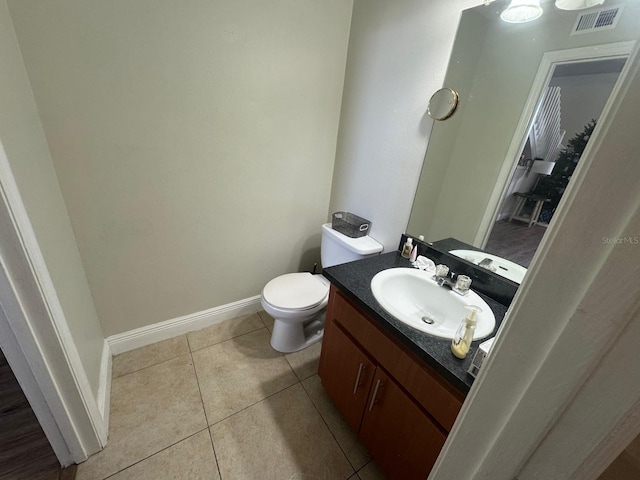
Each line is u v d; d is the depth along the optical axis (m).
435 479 0.51
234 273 1.89
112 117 1.20
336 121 1.84
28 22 0.96
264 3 1.35
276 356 1.73
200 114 1.39
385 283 1.18
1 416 1.27
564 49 0.86
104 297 1.48
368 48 1.52
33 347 0.84
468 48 1.09
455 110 1.18
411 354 0.88
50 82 1.05
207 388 1.49
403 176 1.47
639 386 0.25
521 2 0.92
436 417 0.81
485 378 0.39
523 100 0.97
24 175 0.85
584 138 0.84
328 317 1.29
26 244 0.75
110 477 1.09
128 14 1.10
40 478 1.06
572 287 0.28
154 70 1.22
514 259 1.06
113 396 1.40
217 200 1.62
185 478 1.11
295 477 1.14
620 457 0.36
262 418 1.36
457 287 1.13
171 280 1.66
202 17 1.24
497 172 1.08
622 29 0.75
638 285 0.24
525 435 0.34
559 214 0.29
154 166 1.37
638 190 0.23
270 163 1.71
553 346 0.30
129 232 1.42
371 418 1.08
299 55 1.54
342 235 1.76
